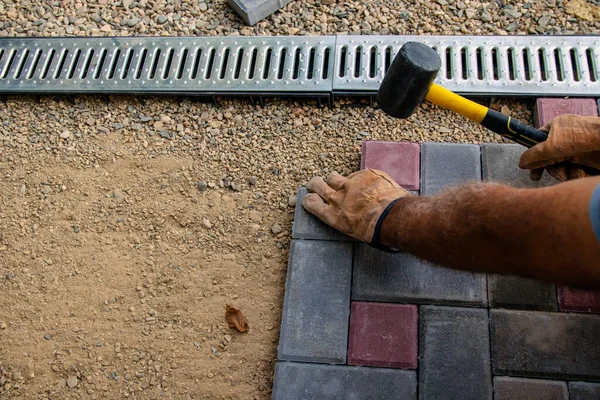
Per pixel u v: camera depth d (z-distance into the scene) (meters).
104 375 1.87
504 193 1.24
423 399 1.74
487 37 2.29
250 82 2.28
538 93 2.18
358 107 2.26
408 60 1.63
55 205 2.13
